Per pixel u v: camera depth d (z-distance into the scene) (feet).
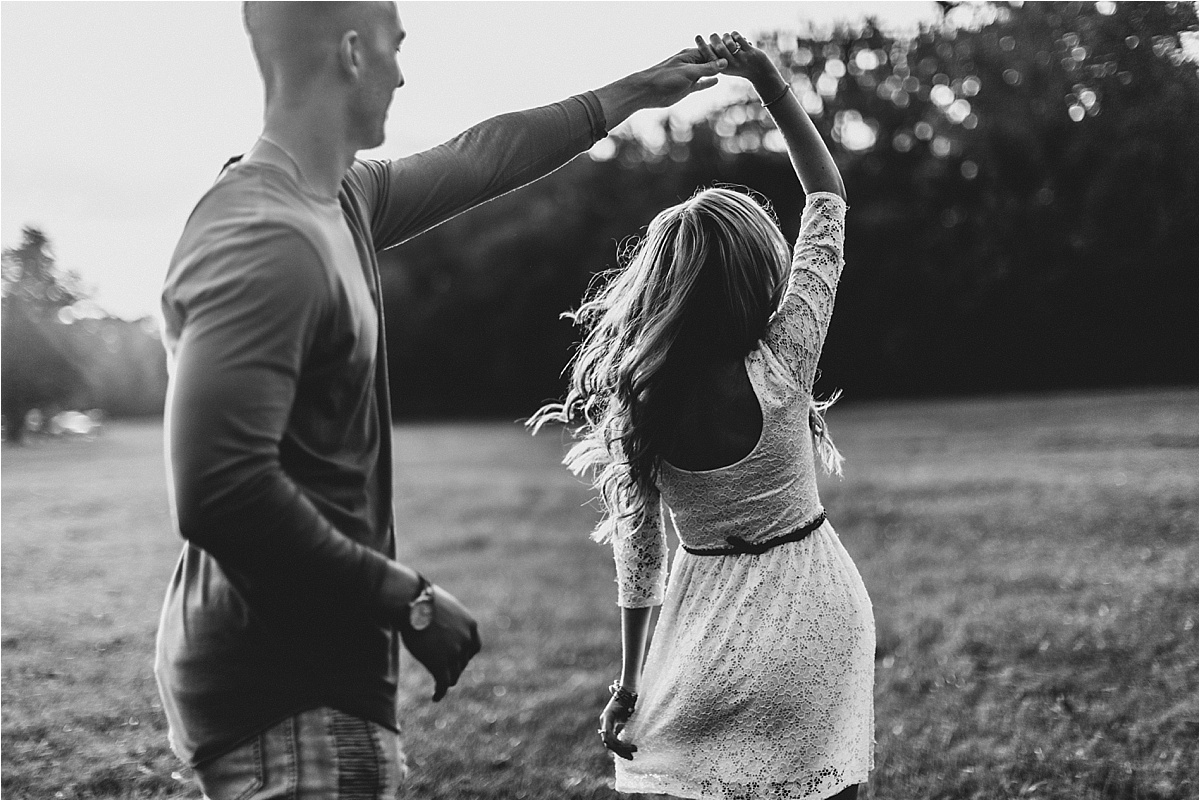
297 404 5.18
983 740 14.10
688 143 122.62
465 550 33.55
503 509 42.70
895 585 23.68
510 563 30.89
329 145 5.39
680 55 7.93
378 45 5.44
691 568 7.86
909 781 12.87
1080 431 48.52
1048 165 70.18
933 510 32.53
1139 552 24.50
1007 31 60.80
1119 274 73.31
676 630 7.86
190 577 5.51
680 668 7.68
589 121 7.38
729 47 8.03
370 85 5.44
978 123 74.59
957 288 92.12
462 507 43.86
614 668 18.99
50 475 57.06
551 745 14.76
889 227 96.99
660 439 7.50
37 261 88.63
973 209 88.43
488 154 7.01
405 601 5.08
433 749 14.70
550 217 131.95
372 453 5.65
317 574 4.85
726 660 7.48
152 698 16.33
